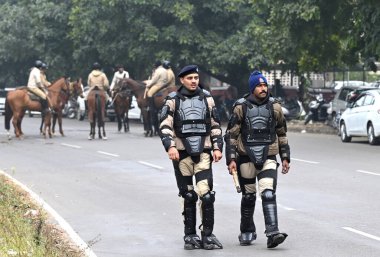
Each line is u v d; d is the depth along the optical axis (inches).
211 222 545.3
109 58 2405.3
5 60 3029.0
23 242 504.1
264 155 541.3
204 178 538.6
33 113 2785.4
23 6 2896.2
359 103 1470.2
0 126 2071.9
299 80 2331.4
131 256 526.3
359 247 544.1
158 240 579.8
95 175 976.9
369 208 707.4
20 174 992.9
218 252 534.3
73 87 1771.7
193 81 542.3
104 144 1437.0
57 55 2699.3
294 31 1718.8
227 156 543.5
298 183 877.8
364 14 1476.4
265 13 2032.5
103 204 751.7
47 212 676.1
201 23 2287.2
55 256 480.1
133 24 2294.5
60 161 1145.4
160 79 1626.5
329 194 793.6
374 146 1392.7
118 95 1742.1
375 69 1701.5
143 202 759.7
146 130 1638.8
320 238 576.7
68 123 2267.5
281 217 665.0
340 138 1624.0
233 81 2413.9
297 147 1371.8
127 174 983.0
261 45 2062.0
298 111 2260.1
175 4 2220.7
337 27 1691.7
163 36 2249.0
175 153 530.0
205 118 540.4
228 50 2183.8
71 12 2474.2
